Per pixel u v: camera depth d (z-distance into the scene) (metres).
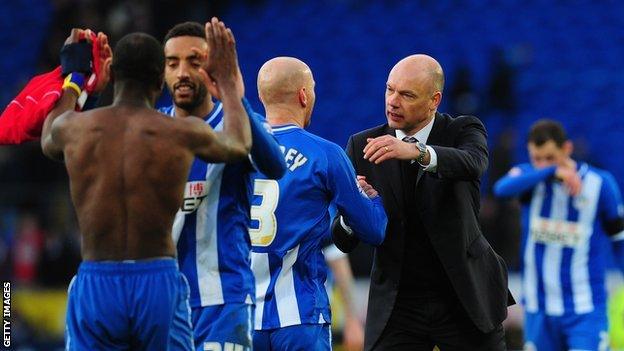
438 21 67.81
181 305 15.52
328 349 19.44
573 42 65.06
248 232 17.31
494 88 56.59
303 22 69.81
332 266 24.41
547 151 29.77
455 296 20.08
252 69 68.19
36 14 71.88
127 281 15.12
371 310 20.58
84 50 16.72
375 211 19.31
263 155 16.45
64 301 42.34
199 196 16.70
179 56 16.86
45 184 50.72
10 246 45.50
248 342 16.84
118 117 15.48
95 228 15.26
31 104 16.73
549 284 29.91
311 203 19.20
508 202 38.03
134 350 15.50
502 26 66.56
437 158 18.34
